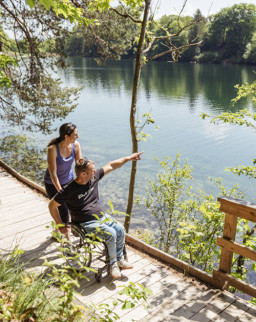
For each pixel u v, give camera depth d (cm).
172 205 793
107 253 372
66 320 240
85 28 1303
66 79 6172
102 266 405
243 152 2208
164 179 815
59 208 419
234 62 10125
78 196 362
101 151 2119
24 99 1460
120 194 1350
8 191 645
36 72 1373
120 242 385
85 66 9519
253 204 336
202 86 5456
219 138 2538
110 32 1302
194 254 621
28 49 1327
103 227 362
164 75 7212
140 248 455
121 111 3509
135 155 422
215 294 359
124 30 1316
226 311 332
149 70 8450
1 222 515
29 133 2178
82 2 1001
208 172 1811
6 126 2328
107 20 1271
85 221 367
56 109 1598
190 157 2078
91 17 1157
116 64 10481
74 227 371
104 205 1239
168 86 5494
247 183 1647
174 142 2405
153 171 1686
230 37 10369
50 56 1383
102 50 1365
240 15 10256
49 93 1515
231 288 602
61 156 399
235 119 590
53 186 421
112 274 364
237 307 339
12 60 673
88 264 375
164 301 346
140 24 630
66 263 401
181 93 4762
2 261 321
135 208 1185
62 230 400
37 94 1439
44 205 581
